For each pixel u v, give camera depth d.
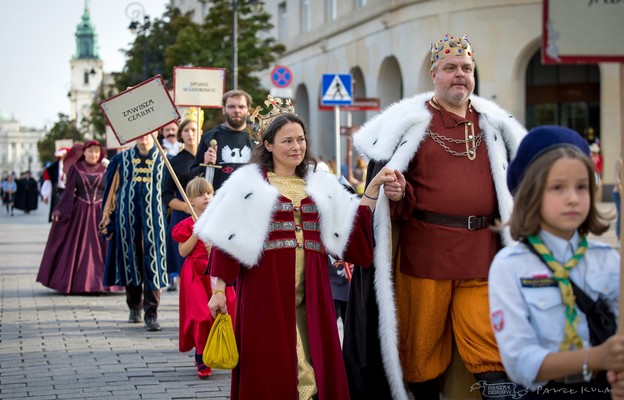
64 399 6.46
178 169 10.10
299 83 42.25
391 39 31.66
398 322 5.66
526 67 29.19
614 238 17.52
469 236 5.48
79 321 9.92
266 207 5.14
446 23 28.77
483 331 5.35
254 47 32.03
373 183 5.39
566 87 31.22
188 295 7.33
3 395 6.57
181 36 31.97
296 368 5.09
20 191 41.28
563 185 3.30
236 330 5.20
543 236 3.39
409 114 5.61
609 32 3.23
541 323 3.33
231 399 5.22
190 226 7.39
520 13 27.73
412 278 5.60
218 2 32.34
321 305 5.21
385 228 5.54
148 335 9.08
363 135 5.83
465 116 5.68
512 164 3.57
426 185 5.55
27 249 19.55
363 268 5.61
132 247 9.52
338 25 36.69
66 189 12.30
